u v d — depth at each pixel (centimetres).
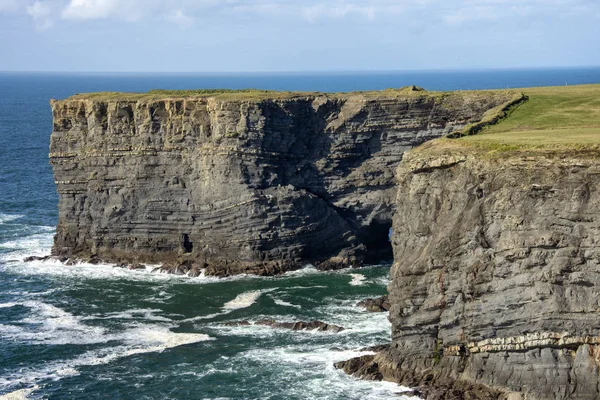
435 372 6166
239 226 10000
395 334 6475
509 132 7506
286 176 10394
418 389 6041
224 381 6594
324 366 6794
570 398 5472
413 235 6512
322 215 10269
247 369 6812
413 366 6316
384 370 6469
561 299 5500
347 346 7269
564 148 5834
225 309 8525
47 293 9125
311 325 7794
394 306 6425
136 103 10425
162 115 10400
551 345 5547
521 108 9356
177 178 10331
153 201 10350
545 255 5575
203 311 8475
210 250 10156
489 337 5812
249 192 9988
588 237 5459
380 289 9119
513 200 5775
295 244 10056
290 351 7200
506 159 5959
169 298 8938
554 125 8025
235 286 9331
